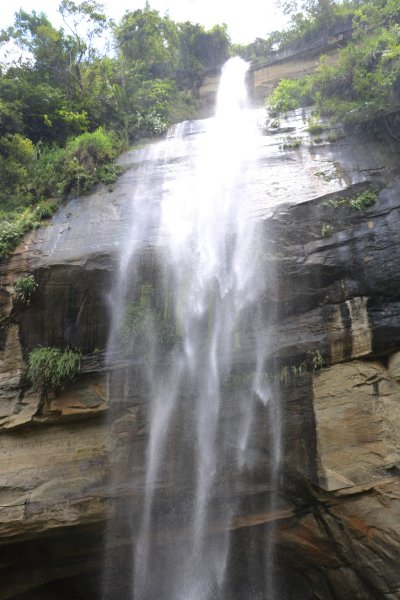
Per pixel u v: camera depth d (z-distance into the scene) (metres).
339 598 10.82
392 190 11.89
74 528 10.66
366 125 14.15
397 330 10.04
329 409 10.11
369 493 9.47
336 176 13.12
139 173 15.23
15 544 11.03
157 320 11.53
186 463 10.66
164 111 20.92
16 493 10.56
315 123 15.52
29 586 11.90
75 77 21.17
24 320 11.84
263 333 11.09
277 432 10.38
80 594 13.15
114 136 18.28
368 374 10.05
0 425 11.05
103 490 10.57
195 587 12.11
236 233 12.30
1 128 18.02
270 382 10.67
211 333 11.39
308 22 23.77
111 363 11.30
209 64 26.08
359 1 22.91
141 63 23.11
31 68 21.16
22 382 11.38
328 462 9.80
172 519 10.94
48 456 10.98
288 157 14.53
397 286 10.38
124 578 12.46
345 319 10.57
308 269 11.27
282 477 10.30
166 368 11.18
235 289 11.68
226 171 14.55
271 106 18.02
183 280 11.94
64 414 11.05
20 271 12.27
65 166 15.51
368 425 9.77
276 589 12.16
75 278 11.93
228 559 11.79
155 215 13.27
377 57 15.57
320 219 11.88
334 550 10.27
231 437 10.60
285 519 10.62
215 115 23.78
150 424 10.91
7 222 13.45
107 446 10.99
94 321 11.71
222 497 10.58
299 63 23.61
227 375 10.93
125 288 11.88
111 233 12.79
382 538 9.31
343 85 16.27
